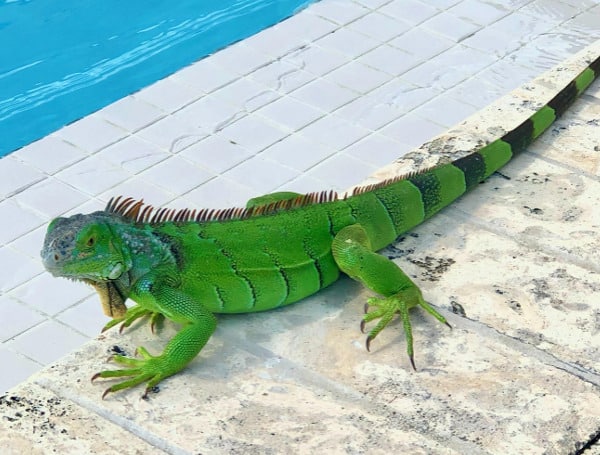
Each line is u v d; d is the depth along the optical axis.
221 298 5.11
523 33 10.48
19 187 8.58
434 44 10.32
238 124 9.27
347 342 5.00
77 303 7.52
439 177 5.77
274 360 4.91
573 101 6.66
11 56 10.70
